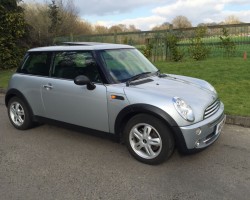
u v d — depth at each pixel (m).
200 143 4.26
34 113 5.86
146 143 4.39
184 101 4.22
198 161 4.50
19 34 16.75
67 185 3.97
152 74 5.25
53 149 5.16
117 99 4.50
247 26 13.19
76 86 4.98
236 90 7.94
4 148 5.29
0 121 6.91
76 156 4.85
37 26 26.47
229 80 8.98
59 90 5.23
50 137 5.73
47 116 5.62
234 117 6.04
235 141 5.21
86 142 5.41
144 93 4.35
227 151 4.82
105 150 5.03
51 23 26.94
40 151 5.10
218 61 12.21
